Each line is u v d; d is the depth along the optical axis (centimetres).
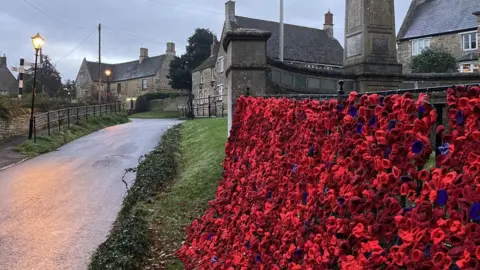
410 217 213
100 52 4097
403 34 3209
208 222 523
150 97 4753
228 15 3556
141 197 748
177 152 1136
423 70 2688
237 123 652
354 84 1005
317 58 3669
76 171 1112
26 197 855
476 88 195
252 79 727
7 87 5984
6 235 635
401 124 237
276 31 3688
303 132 364
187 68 4781
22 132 1784
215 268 424
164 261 520
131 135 1847
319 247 281
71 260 540
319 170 315
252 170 487
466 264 177
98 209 766
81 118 2225
